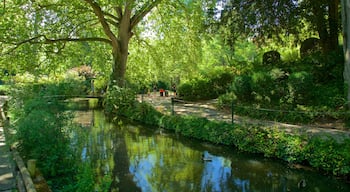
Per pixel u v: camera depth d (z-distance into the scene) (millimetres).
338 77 13922
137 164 9055
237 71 21062
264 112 12844
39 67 18547
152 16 22547
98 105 23828
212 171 8422
